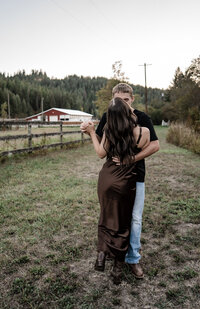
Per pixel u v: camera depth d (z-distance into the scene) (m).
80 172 5.93
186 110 27.39
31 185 4.64
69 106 107.44
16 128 8.22
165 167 6.65
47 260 2.29
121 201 1.86
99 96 39.12
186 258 2.33
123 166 1.86
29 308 1.73
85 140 13.41
